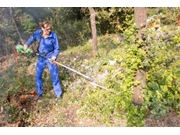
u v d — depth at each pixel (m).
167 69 4.27
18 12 8.06
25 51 4.54
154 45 3.79
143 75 3.83
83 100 4.54
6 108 4.46
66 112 4.30
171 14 6.06
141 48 3.66
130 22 3.75
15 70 6.45
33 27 8.26
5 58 7.32
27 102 4.72
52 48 4.57
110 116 3.99
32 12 8.97
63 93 4.99
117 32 9.72
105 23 10.17
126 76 4.08
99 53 6.75
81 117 4.08
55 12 10.33
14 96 4.87
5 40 7.77
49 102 4.71
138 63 3.67
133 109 3.72
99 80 5.23
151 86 4.01
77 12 11.10
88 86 5.05
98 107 4.19
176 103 3.95
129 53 3.63
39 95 4.95
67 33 9.56
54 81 4.69
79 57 7.02
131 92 3.83
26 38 8.19
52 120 4.12
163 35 4.17
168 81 3.76
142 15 3.53
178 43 3.87
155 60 3.95
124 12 9.05
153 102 3.85
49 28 4.32
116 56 3.84
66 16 10.72
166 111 3.92
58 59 6.91
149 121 3.79
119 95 3.94
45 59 4.61
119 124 3.81
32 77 5.96
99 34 10.36
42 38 4.45
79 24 10.03
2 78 5.91
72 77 5.65
